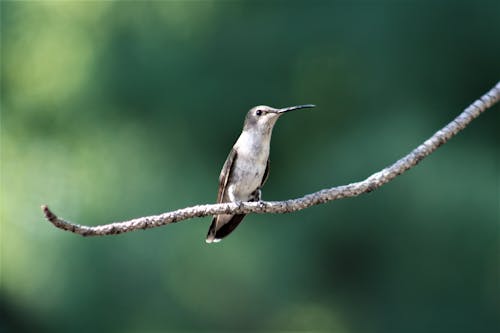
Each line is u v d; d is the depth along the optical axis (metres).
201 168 16.42
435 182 14.30
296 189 16.09
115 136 16.91
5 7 17.81
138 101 16.44
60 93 17.22
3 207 16.36
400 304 15.75
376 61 16.05
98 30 16.98
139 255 15.41
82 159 17.08
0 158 17.38
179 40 16.56
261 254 15.52
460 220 14.22
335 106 16.61
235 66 16.34
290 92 16.52
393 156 14.83
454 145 15.16
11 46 17.75
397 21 16.03
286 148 17.17
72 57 17.22
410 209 14.30
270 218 15.92
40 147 17.48
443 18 16.00
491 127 15.80
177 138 16.55
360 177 14.77
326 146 16.09
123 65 16.44
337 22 16.20
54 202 16.70
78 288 15.47
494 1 15.98
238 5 16.72
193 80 16.23
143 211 16.11
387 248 14.93
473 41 16.06
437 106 16.09
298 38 16.28
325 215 15.20
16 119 17.70
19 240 15.98
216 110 16.31
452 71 16.05
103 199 16.39
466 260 14.55
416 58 16.03
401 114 15.63
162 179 16.34
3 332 16.05
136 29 16.66
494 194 14.45
